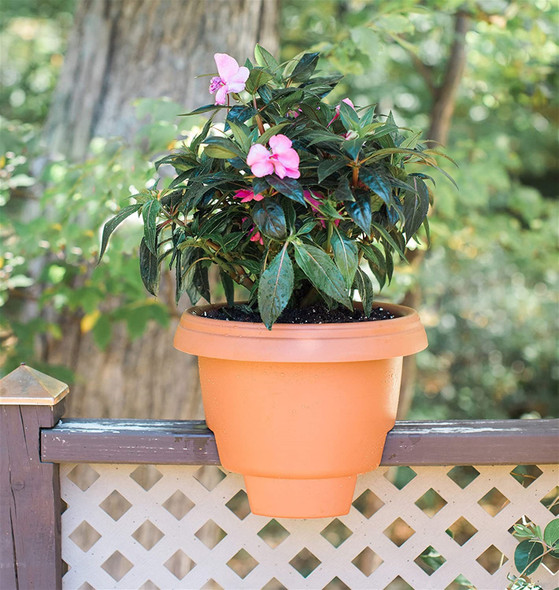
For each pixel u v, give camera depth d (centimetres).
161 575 142
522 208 454
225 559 141
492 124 621
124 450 133
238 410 121
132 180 202
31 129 258
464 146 358
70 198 217
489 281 664
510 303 653
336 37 258
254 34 262
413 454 131
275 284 110
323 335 114
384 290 270
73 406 260
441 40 347
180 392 264
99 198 208
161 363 262
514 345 657
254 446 121
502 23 281
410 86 604
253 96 121
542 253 436
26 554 135
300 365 116
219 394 123
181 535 141
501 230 399
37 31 645
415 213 125
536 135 682
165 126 208
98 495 142
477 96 406
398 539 406
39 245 232
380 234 125
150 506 142
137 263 219
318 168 109
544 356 657
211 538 277
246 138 113
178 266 130
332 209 114
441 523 139
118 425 137
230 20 256
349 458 121
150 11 256
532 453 131
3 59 637
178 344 126
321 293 125
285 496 124
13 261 240
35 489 134
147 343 260
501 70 353
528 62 314
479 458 131
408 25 233
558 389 658
